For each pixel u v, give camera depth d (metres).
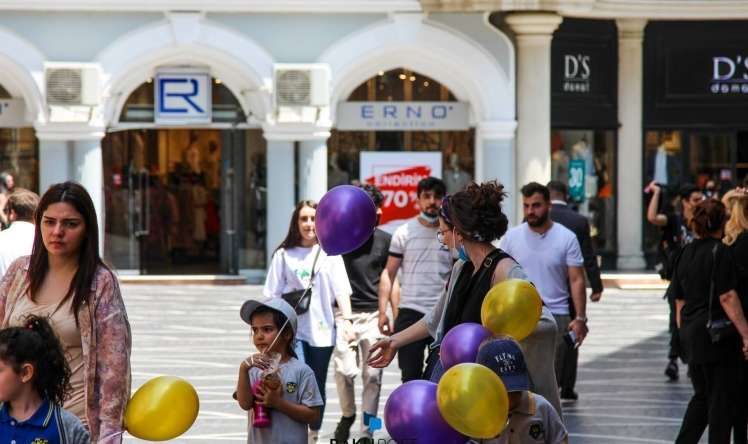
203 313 34.56
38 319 9.57
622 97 44.69
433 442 10.80
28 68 39.03
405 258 19.33
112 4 39.12
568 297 20.45
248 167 42.16
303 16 40.00
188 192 43.12
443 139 42.03
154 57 39.78
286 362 13.43
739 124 45.00
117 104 40.47
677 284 17.28
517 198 41.94
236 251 42.28
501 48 41.00
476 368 10.45
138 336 30.59
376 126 41.66
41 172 39.44
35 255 10.90
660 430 20.64
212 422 21.09
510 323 11.58
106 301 10.77
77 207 10.76
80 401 10.72
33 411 9.42
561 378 22.92
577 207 44.19
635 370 26.58
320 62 40.12
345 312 18.33
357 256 19.56
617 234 44.91
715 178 45.19
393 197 41.94
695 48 44.94
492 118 41.16
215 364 26.92
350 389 19.22
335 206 13.60
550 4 40.44
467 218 12.46
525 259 20.36
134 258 42.31
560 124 43.56
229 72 40.59
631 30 44.44
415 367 19.11
